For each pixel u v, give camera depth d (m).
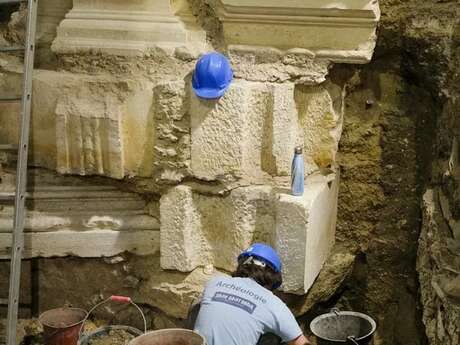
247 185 2.88
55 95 2.90
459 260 2.64
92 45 2.87
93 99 2.88
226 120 2.77
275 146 2.81
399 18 3.03
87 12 2.89
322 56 2.79
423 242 2.99
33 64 2.84
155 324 3.17
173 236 2.96
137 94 2.86
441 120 3.01
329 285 3.18
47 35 2.99
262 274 2.61
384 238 3.29
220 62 2.72
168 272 3.04
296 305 3.04
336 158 3.16
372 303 3.37
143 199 3.09
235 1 2.71
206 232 2.99
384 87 3.20
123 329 2.98
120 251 3.05
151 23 2.86
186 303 3.00
